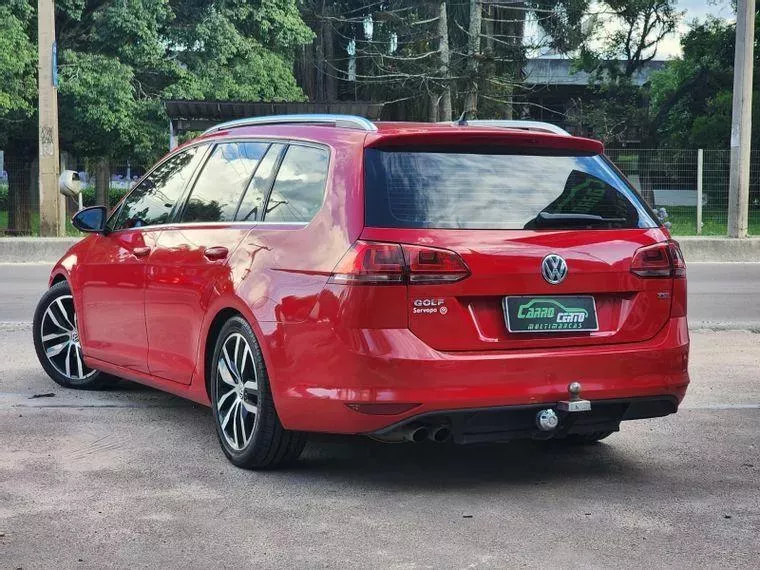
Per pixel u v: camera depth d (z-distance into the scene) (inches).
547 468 201.5
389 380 172.2
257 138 214.1
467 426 176.2
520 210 183.6
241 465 198.2
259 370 190.5
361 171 181.5
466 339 175.8
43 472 193.6
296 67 1546.5
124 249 242.4
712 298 506.3
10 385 278.8
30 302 466.6
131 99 1016.9
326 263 179.0
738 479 193.3
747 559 149.1
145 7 1023.6
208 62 1075.3
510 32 1445.6
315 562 146.8
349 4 1576.0
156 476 192.1
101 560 147.0
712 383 290.5
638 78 2128.4
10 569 143.1
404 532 160.7
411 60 1387.8
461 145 187.5
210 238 211.2
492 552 151.4
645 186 927.7
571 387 179.5
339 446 218.4
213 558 148.3
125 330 241.3
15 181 1135.0
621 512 171.9
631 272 187.9
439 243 175.5
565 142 192.7
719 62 1836.9
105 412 246.5
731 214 790.5
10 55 967.0
